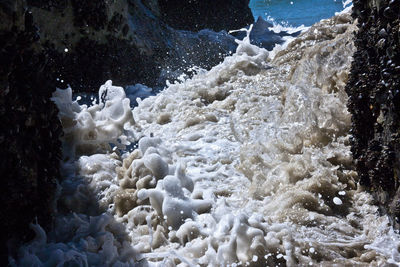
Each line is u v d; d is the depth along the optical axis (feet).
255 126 17.01
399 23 9.76
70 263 10.53
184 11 51.11
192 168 15.35
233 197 13.65
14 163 10.22
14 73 10.45
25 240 10.84
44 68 11.73
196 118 18.67
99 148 16.21
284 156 14.46
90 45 28.25
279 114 17.29
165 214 12.45
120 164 15.34
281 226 11.40
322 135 14.94
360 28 12.07
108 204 13.70
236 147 16.48
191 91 21.33
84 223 12.23
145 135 18.71
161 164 13.71
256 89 19.79
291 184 13.26
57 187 12.76
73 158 15.23
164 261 11.03
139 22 34.63
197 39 39.93
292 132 15.26
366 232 11.70
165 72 34.63
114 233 12.21
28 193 10.66
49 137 11.63
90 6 27.63
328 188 12.90
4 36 10.17
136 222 12.99
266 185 13.47
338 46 17.80
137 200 13.43
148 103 21.70
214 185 14.34
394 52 9.90
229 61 22.93
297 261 10.77
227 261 10.83
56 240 11.78
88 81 28.48
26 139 10.73
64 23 26.89
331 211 12.48
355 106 12.16
